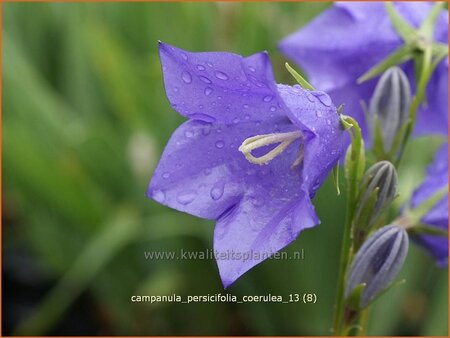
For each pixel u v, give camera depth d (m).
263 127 0.12
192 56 0.10
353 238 0.13
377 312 0.24
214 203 0.11
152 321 0.26
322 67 0.16
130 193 0.27
